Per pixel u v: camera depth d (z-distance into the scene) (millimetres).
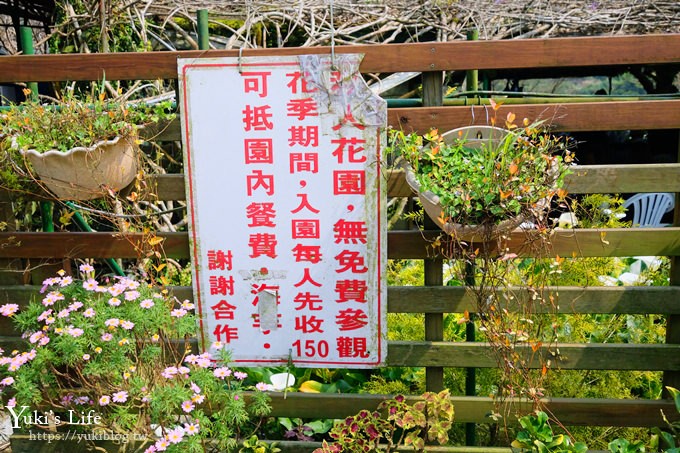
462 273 2320
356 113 2221
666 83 5277
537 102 2729
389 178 2301
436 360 2387
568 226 2951
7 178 2303
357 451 2162
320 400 2449
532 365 2363
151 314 2199
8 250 2436
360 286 2357
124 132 2168
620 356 2332
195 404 2365
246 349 2443
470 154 2098
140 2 4324
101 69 2297
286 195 2307
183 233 2422
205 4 4465
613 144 5430
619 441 2135
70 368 2461
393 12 4691
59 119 2174
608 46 2158
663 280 2889
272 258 2359
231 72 2234
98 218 3438
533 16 4660
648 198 4281
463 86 5094
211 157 2299
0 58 2301
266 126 2262
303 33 4824
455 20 4688
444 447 2377
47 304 2148
